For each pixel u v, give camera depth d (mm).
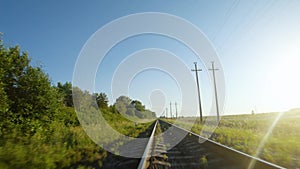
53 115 17125
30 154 6133
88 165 6789
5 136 7848
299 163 6766
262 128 20469
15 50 15789
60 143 8758
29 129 13406
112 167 6473
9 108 14305
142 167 5387
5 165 5312
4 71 14227
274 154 8023
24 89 15641
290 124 21250
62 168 6332
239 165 6348
